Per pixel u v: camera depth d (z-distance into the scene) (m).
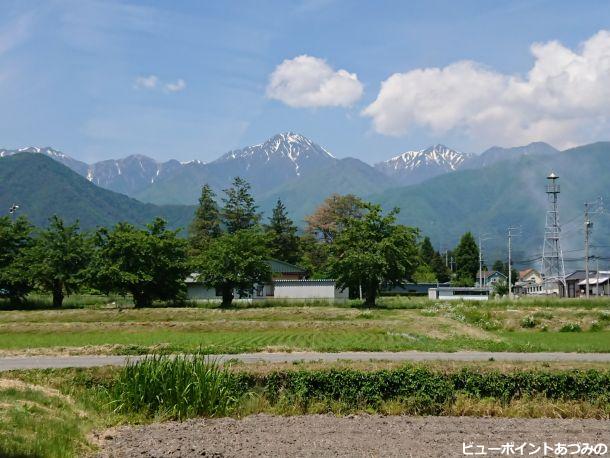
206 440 15.54
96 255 62.62
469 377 19.83
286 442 15.34
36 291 66.88
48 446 13.65
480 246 121.81
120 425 17.14
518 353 28.05
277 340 35.25
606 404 19.08
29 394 17.52
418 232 66.81
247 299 71.38
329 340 35.06
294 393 19.72
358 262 61.88
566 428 17.03
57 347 29.89
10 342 34.59
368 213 66.25
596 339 37.50
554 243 98.62
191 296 76.94
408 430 16.66
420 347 29.77
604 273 117.19
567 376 19.69
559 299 61.69
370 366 21.31
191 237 115.56
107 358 26.27
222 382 19.20
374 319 47.88
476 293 96.25
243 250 63.47
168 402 18.33
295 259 120.19
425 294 105.62
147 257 61.66
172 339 36.31
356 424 17.39
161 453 14.41
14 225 70.19
